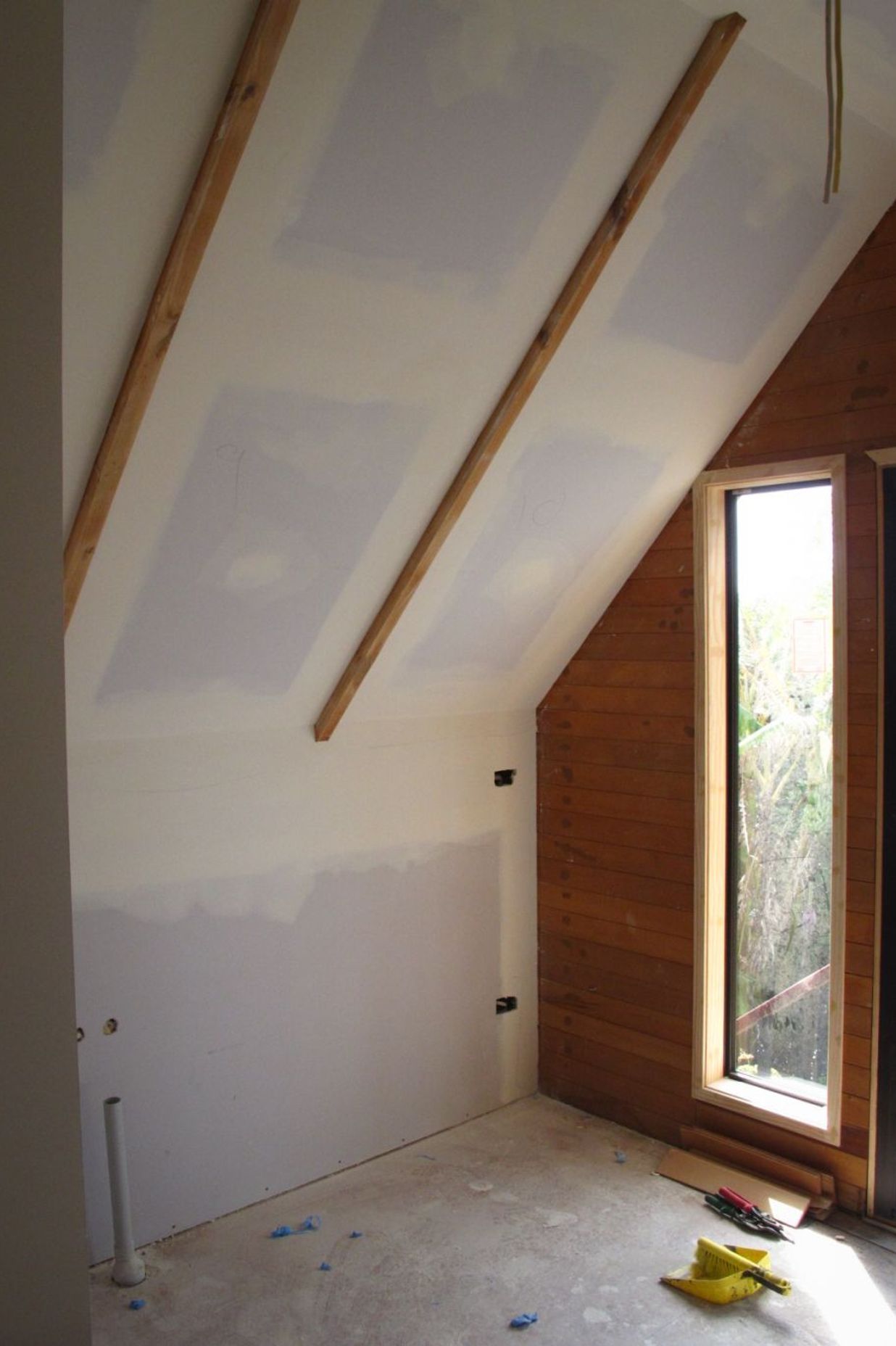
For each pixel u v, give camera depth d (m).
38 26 0.78
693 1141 3.60
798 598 3.45
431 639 3.41
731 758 3.64
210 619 2.78
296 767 3.37
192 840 3.11
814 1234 3.10
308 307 2.17
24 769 0.82
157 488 2.33
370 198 2.03
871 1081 3.14
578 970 4.07
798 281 3.02
